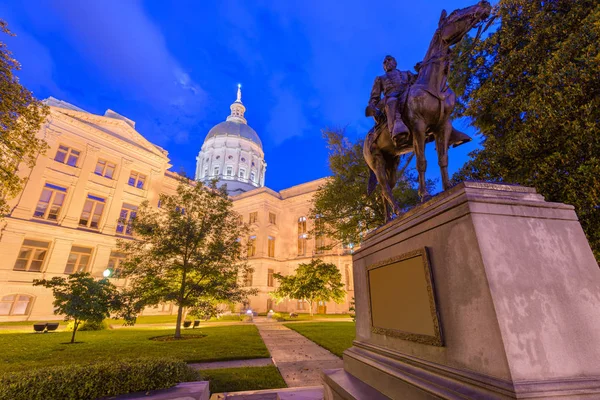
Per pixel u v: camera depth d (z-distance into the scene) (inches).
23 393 138.6
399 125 150.7
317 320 1036.5
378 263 146.8
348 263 1544.0
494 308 77.6
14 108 442.0
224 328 735.7
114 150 1280.8
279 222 1850.4
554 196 265.1
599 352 79.6
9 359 315.0
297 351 400.2
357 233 641.0
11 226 951.6
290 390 214.7
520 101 312.3
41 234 1015.6
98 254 1136.8
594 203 229.8
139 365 176.7
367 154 208.8
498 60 360.5
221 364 318.3
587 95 244.1
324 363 320.5
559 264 89.3
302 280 1141.1
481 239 86.6
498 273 82.7
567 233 95.4
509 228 91.3
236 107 3499.0
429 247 110.3
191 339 512.4
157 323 889.5
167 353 358.3
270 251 1742.1
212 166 2792.8
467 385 83.3
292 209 1856.5
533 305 81.0
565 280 87.0
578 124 240.4
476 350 83.0
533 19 313.3
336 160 663.1
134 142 1370.6
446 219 101.9
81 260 1106.7
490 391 75.1
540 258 88.7
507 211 94.0
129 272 551.2
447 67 160.9
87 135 1199.6
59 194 1103.0
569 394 69.8
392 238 138.2
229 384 236.1
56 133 1109.1
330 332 598.5
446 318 97.1
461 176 365.1
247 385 234.8
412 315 114.7
